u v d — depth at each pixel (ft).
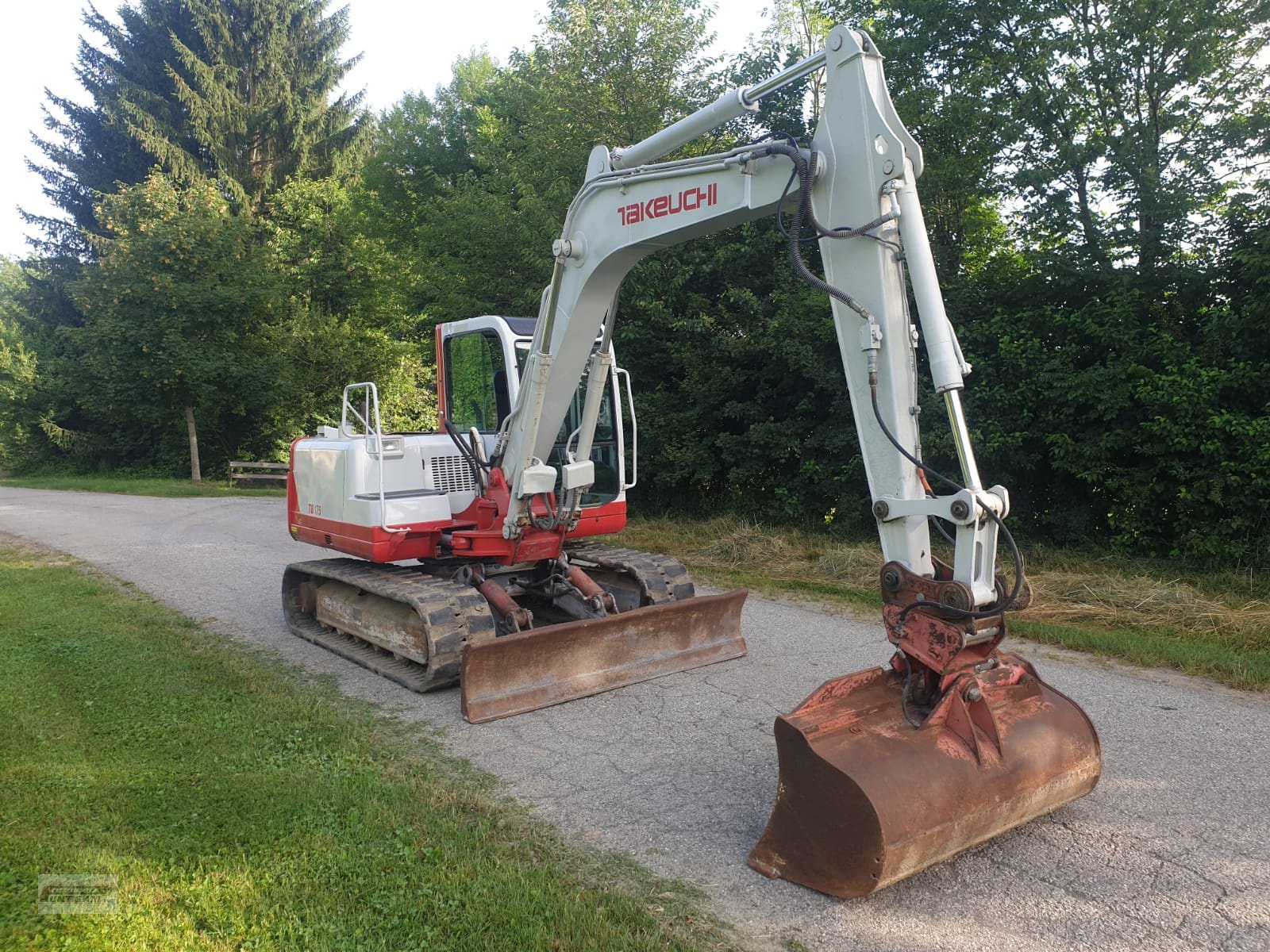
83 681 20.01
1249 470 29.78
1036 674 14.17
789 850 12.02
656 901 11.56
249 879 11.60
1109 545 34.91
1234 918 11.18
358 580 21.88
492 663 18.42
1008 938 10.78
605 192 17.61
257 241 92.12
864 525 40.68
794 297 41.68
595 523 23.61
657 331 47.34
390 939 10.43
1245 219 32.63
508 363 22.03
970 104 38.01
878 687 12.88
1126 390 32.63
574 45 51.26
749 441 43.45
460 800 14.39
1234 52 34.14
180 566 35.99
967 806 11.89
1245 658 22.11
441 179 77.82
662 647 21.42
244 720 17.65
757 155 14.39
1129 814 14.10
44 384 95.45
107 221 80.33
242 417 88.94
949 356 12.39
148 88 103.24
